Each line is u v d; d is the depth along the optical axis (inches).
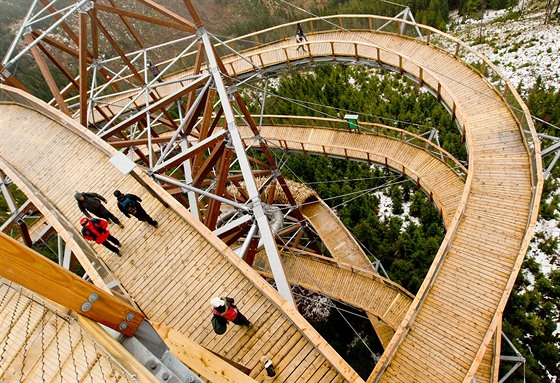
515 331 933.2
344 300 860.0
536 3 2240.4
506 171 675.4
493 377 583.5
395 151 1022.4
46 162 656.4
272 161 908.0
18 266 237.9
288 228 999.6
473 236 614.9
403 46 954.7
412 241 1181.7
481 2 2453.2
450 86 832.3
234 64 1080.8
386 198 1448.1
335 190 1385.3
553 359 941.2
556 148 731.4
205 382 311.1
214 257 490.0
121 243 532.7
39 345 305.9
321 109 1742.1
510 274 559.2
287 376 396.8
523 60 1877.5
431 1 2417.6
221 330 400.5
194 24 754.8
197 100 703.1
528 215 612.7
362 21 1021.8
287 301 413.1
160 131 1748.3
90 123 983.0
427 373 510.9
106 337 291.4
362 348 1058.7
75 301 278.5
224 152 641.0
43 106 675.4
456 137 1403.8
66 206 592.4
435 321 549.6
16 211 752.3
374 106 1688.0
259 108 1975.9
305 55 994.1
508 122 738.2
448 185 887.1
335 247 1002.7
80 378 283.1
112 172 615.8
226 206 1075.9
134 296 478.9
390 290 846.5
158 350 324.2
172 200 514.9
